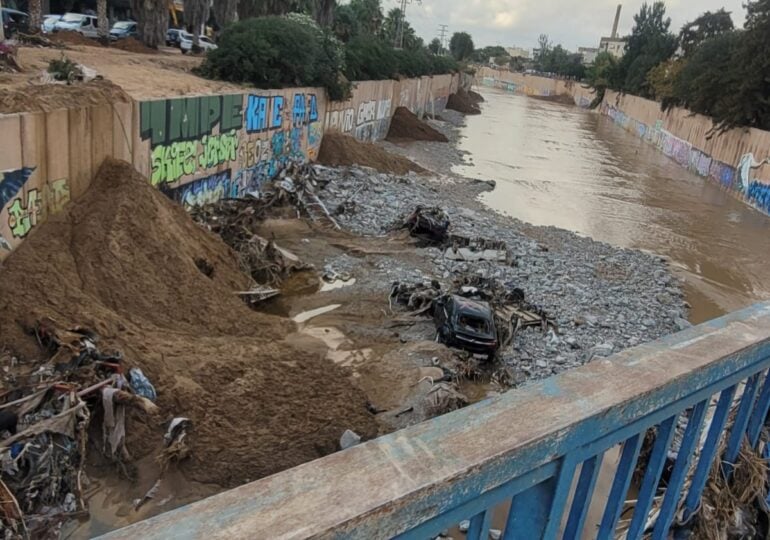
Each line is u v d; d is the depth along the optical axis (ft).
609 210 137.39
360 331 63.05
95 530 33.37
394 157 148.56
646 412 9.03
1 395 37.01
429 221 93.15
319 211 98.94
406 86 220.23
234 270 69.31
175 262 59.52
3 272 47.57
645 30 377.09
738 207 152.46
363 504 5.97
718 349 10.44
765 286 97.50
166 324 53.72
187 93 88.69
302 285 73.67
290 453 40.73
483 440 7.17
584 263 96.17
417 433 7.19
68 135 56.39
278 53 118.21
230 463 38.65
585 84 498.69
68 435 35.37
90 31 152.56
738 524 13.42
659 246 113.60
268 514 5.74
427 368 55.93
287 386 47.83
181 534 5.42
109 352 42.73
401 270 81.00
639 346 10.38
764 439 15.29
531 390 8.47
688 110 219.00
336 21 224.12
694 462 14.55
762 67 160.15
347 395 48.70
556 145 233.96
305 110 122.62
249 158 99.35
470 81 432.25
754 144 157.69
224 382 46.11
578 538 9.14
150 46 144.36
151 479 36.81
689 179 187.11
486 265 87.40
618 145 253.24
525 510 8.23
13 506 31.09
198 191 83.76
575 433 7.82
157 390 42.37
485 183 147.43
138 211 59.82
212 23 228.63
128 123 65.82
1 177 48.32
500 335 65.72
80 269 52.65
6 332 42.52
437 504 6.54
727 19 293.43
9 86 56.90
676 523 13.25
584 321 73.72
